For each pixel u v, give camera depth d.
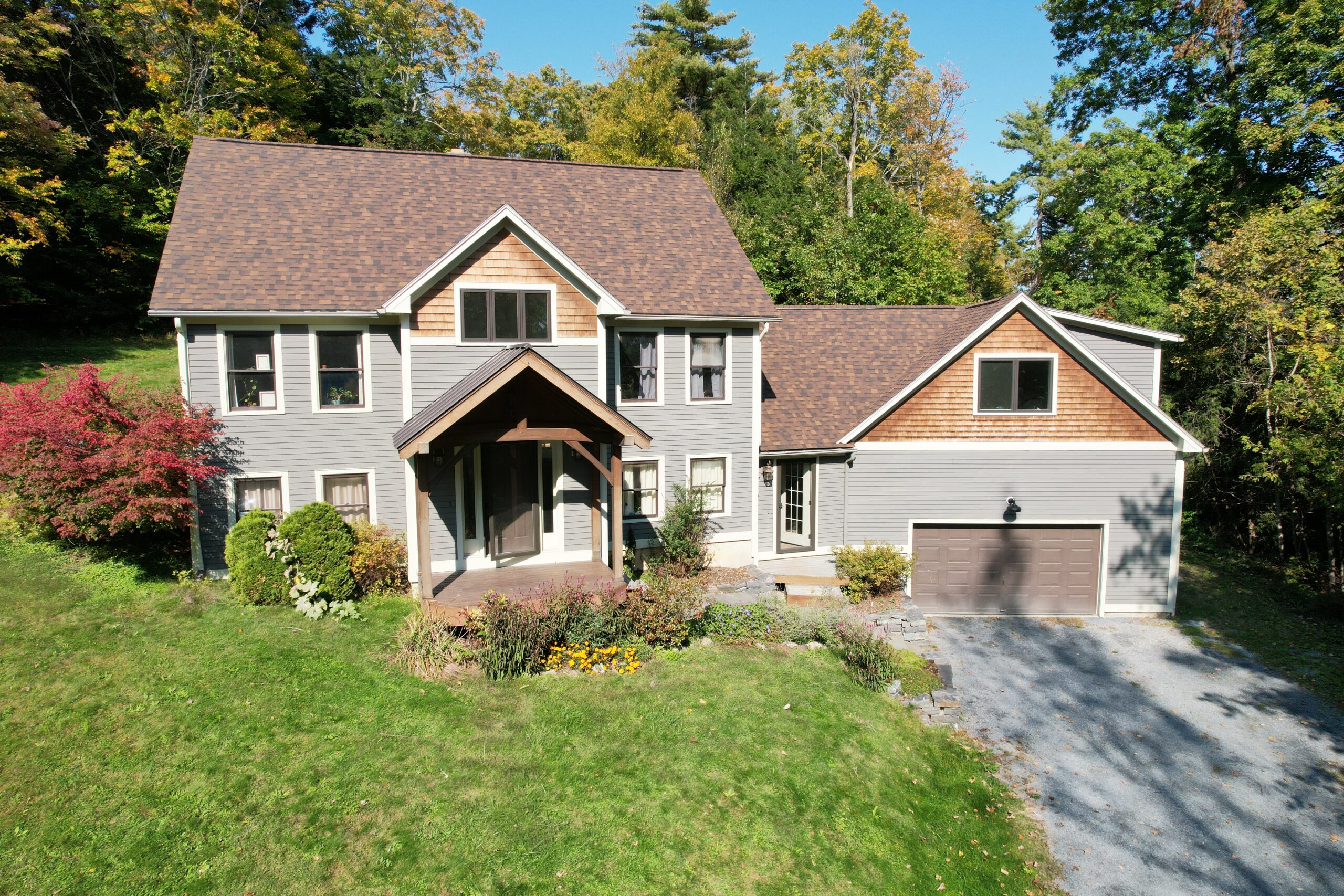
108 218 27.16
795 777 9.55
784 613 13.99
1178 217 28.97
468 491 15.08
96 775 7.90
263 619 12.10
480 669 11.16
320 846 7.32
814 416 18.52
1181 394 24.34
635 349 16.95
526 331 14.96
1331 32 23.09
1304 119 22.69
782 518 18.59
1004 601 18.22
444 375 14.48
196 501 14.17
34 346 24.30
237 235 15.14
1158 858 9.59
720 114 41.78
